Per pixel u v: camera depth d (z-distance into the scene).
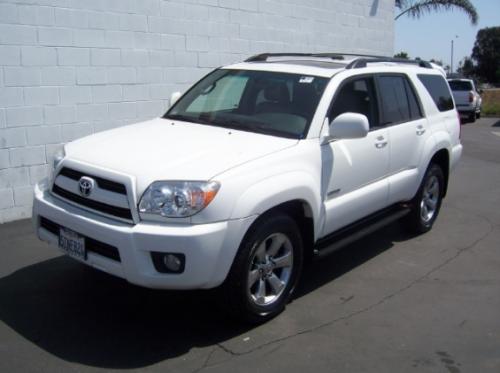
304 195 4.26
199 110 5.24
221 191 3.68
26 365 3.60
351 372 3.67
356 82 5.22
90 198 3.90
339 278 5.26
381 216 5.77
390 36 12.48
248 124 4.75
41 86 6.52
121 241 3.62
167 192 3.61
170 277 3.63
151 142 4.30
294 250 4.39
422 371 3.71
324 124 4.66
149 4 7.45
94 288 4.75
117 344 3.90
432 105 6.48
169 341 3.96
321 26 10.48
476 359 3.88
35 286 4.76
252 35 9.05
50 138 6.69
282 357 3.81
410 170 5.99
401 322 4.40
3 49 6.15
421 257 5.91
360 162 5.02
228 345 3.94
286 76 5.09
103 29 6.99
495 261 5.85
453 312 4.61
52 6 6.47
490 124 22.70
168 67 7.83
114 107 7.27
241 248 3.89
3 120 6.27
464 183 9.78
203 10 8.18
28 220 6.56
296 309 4.55
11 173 6.43
